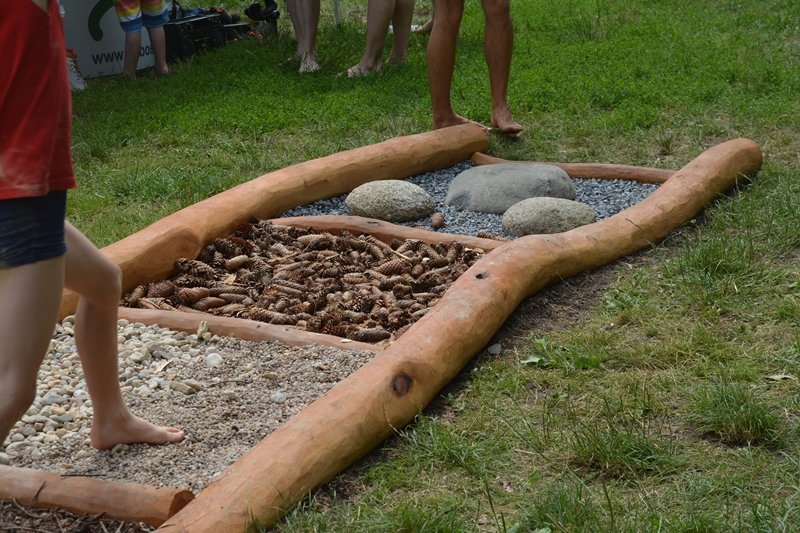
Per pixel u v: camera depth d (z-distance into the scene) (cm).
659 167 744
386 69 1045
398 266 544
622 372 423
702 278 501
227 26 1247
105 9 1133
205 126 866
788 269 519
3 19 258
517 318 481
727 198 639
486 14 794
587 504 317
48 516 310
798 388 397
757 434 361
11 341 271
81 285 319
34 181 263
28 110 262
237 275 550
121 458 357
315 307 505
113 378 349
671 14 1289
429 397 396
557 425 379
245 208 612
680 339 446
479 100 900
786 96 873
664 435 369
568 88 923
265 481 319
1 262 270
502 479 346
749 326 459
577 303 501
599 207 663
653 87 912
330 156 696
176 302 510
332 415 353
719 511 316
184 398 407
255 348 451
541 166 688
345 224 604
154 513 306
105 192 706
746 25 1203
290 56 1120
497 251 499
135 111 923
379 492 338
